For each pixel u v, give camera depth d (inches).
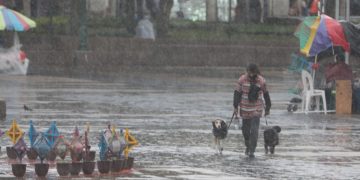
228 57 3590.1
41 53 3351.4
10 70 2901.1
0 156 1154.7
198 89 2474.2
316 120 1717.5
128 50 3479.3
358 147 1321.4
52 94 2214.6
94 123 1574.8
